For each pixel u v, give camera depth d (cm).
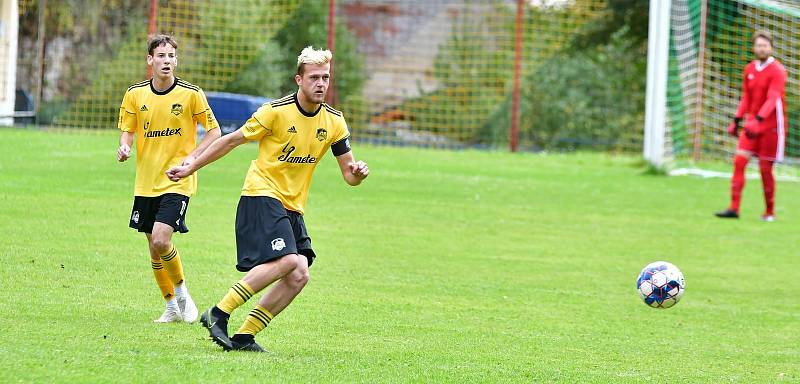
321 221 4553
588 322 2978
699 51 8094
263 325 2297
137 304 2808
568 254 4141
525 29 10444
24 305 2659
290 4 10706
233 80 9412
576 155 8819
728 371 2448
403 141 9475
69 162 5969
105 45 9825
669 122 8000
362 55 11044
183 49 9131
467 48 10362
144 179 2683
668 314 3166
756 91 5366
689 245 4500
